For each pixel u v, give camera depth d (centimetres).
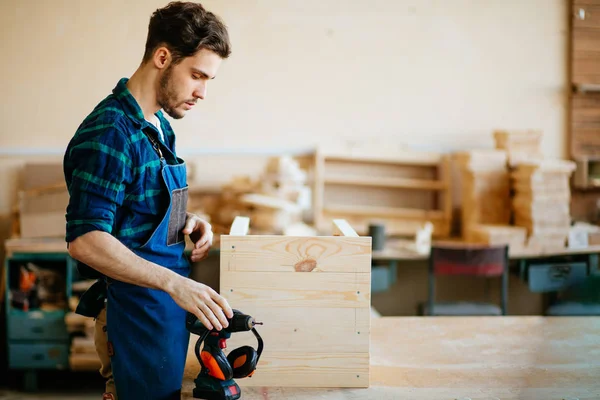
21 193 414
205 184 473
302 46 474
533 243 429
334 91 479
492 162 451
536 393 177
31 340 406
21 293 407
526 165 432
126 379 169
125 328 169
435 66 485
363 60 479
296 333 179
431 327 235
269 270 178
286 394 175
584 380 187
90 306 185
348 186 487
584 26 488
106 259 156
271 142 477
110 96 170
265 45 471
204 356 168
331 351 180
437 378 187
